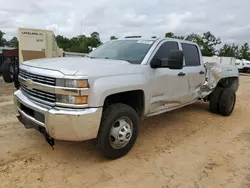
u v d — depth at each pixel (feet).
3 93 27.27
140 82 11.50
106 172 10.21
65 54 72.43
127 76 10.98
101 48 15.57
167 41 14.42
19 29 40.73
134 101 12.49
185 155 12.17
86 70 9.69
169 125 17.03
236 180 10.00
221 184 9.67
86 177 9.78
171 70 13.89
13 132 14.19
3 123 15.75
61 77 9.24
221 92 19.88
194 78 16.43
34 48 41.75
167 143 13.66
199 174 10.37
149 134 15.02
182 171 10.56
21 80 11.71
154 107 13.14
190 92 16.49
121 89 10.50
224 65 20.98
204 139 14.58
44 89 9.75
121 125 11.16
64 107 9.37
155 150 12.60
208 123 17.98
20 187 8.90
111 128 10.74
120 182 9.53
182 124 17.42
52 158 11.21
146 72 12.09
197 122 18.08
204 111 21.59
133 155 11.88
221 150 13.01
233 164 11.40
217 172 10.60
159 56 13.37
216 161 11.64
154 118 18.54
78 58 13.38
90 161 11.10
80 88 9.18
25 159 10.98
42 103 10.04
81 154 11.75
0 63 47.11
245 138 15.05
